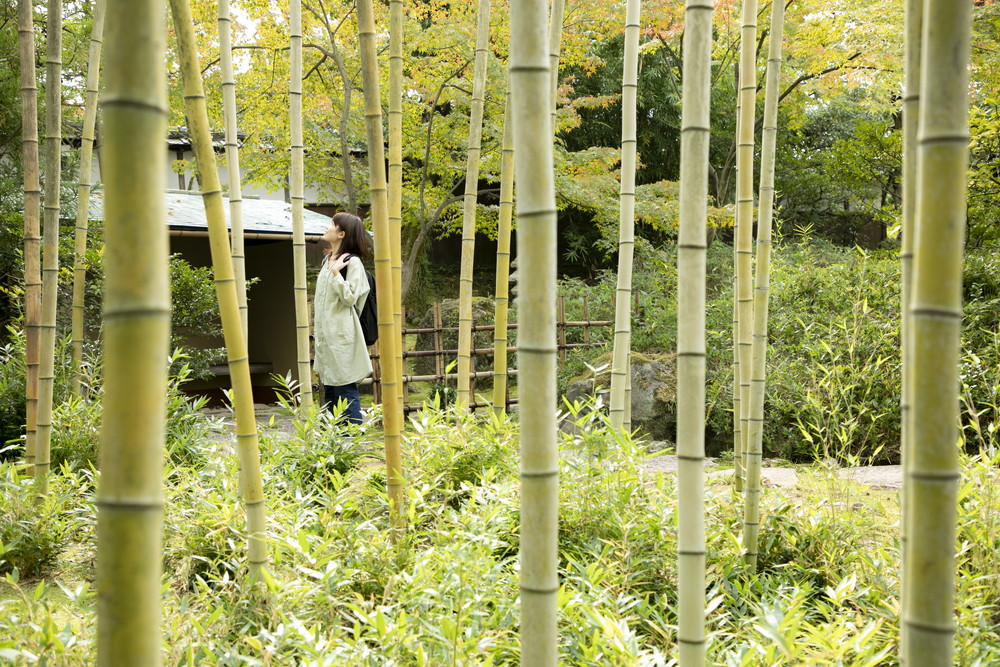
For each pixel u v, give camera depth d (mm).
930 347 944
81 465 3566
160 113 721
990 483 2428
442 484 3164
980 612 1989
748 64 2625
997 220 7652
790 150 14758
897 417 4973
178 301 7180
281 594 1967
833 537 2613
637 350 7348
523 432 1138
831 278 6355
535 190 1089
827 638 1720
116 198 710
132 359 725
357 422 4016
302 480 3324
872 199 11367
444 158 9914
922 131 939
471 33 8656
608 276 9555
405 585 2055
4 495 2738
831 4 8664
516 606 1938
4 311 6043
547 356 1116
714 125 15039
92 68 4039
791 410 5164
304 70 9125
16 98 6062
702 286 1411
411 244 13219
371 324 4781
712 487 3379
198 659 1692
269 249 10070
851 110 15609
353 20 8688
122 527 733
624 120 3305
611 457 2906
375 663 1652
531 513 1130
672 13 10078
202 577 2436
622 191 3328
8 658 1549
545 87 1087
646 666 1691
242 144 9680
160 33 721
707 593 2316
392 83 3004
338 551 2348
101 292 5855
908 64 1319
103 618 740
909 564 992
